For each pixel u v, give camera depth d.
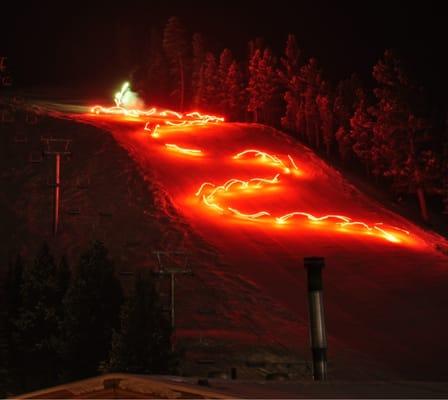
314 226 68.56
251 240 62.28
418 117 83.81
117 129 90.81
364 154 93.56
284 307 49.28
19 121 85.50
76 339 32.09
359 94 99.19
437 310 50.41
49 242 58.81
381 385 13.52
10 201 66.12
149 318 29.56
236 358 40.38
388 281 55.66
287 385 12.47
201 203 70.81
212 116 114.44
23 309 34.38
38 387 33.56
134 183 71.75
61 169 74.06
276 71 113.50
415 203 89.69
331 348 43.25
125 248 57.81
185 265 54.66
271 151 93.00
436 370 40.97
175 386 8.84
